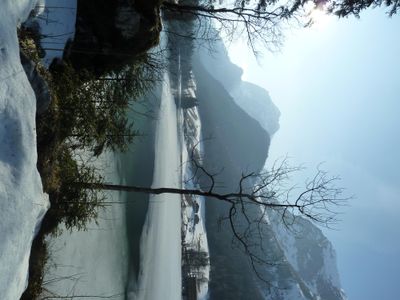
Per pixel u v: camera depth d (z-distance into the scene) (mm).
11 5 6953
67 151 9875
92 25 10508
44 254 9883
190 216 63500
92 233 15539
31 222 6129
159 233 30766
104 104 11070
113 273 18188
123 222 20781
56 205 9367
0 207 5590
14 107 6266
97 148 11367
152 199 28703
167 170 38344
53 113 8203
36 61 8141
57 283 11938
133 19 10992
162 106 39125
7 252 5566
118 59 11328
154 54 13578
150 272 25203
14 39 6723
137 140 25609
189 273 49094
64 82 9188
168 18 16203
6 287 5555
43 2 9227
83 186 10242
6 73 6277
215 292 69312
